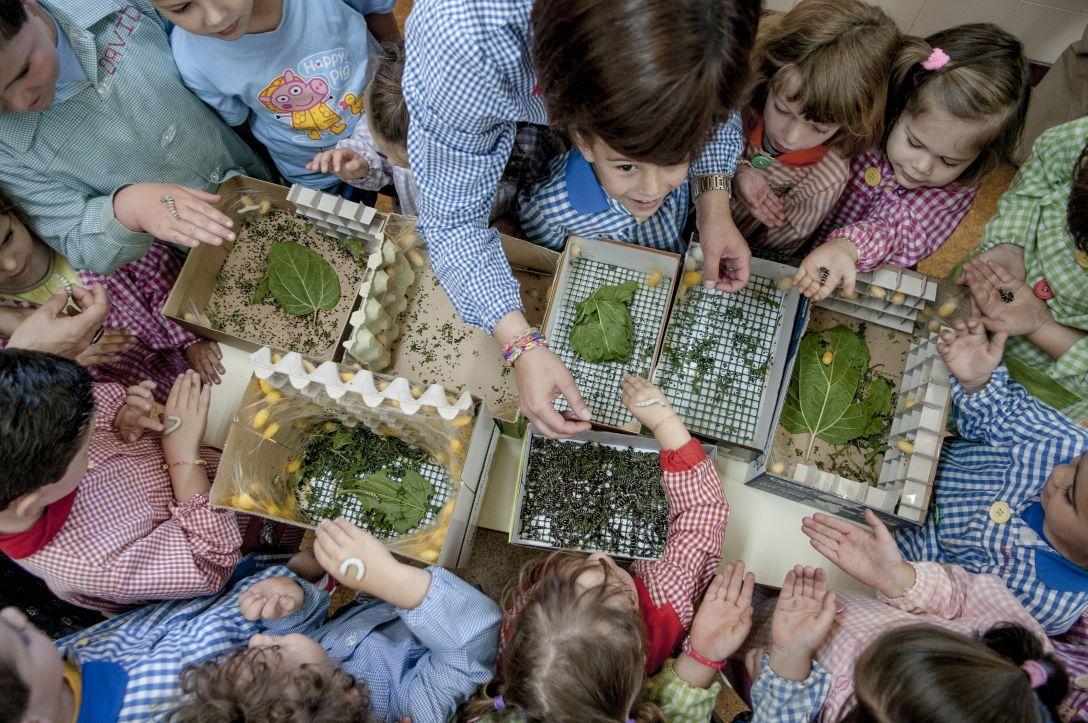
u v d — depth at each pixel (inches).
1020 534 58.2
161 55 63.5
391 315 66.0
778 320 63.4
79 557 54.2
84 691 47.9
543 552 85.4
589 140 38.4
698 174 60.7
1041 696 41.9
